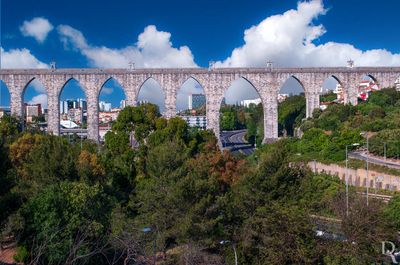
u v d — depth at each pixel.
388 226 44.91
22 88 109.62
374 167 80.31
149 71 112.25
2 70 109.25
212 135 86.31
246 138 174.38
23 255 42.97
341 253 40.84
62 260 38.09
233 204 47.16
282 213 41.69
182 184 46.16
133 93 112.31
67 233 39.22
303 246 40.25
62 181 51.53
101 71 111.19
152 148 69.75
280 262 40.62
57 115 110.88
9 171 48.16
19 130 100.12
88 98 111.56
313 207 47.66
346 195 54.41
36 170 54.81
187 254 41.88
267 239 41.56
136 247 40.44
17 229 44.06
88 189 46.41
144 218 48.78
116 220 47.06
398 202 54.62
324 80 119.31
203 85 113.81
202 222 44.50
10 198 44.12
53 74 110.06
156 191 50.00
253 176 48.78
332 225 45.16
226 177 63.78
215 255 44.56
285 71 116.56
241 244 43.78
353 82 121.00
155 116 89.00
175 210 46.72
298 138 115.12
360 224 42.84
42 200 42.31
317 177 75.25
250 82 116.06
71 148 68.19
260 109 169.75
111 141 81.19
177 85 113.00
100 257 40.22
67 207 42.44
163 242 44.56
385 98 118.62
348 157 90.44
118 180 67.12
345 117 115.31
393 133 91.94
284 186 47.44
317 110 120.06
